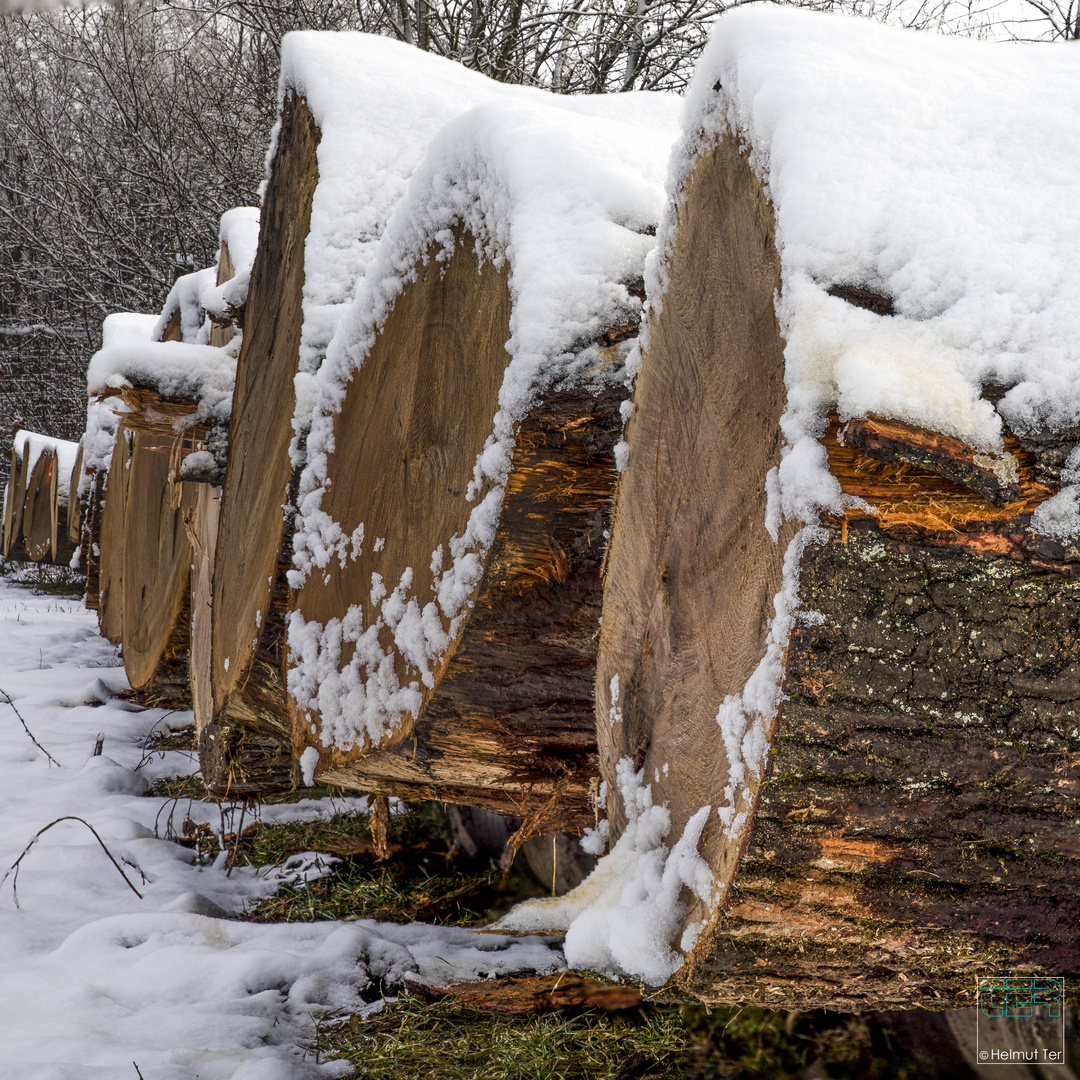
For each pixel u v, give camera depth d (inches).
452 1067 78.3
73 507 369.1
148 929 103.8
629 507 63.0
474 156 78.6
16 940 102.4
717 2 323.6
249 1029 84.0
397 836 138.1
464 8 357.1
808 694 43.8
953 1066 67.9
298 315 102.6
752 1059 73.7
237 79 429.7
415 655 75.5
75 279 491.2
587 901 57.3
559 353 65.1
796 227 46.7
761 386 48.9
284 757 119.4
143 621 196.4
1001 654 45.4
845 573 44.0
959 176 49.8
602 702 65.7
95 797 153.1
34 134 535.8
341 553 89.7
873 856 45.9
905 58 55.0
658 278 61.2
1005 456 43.3
